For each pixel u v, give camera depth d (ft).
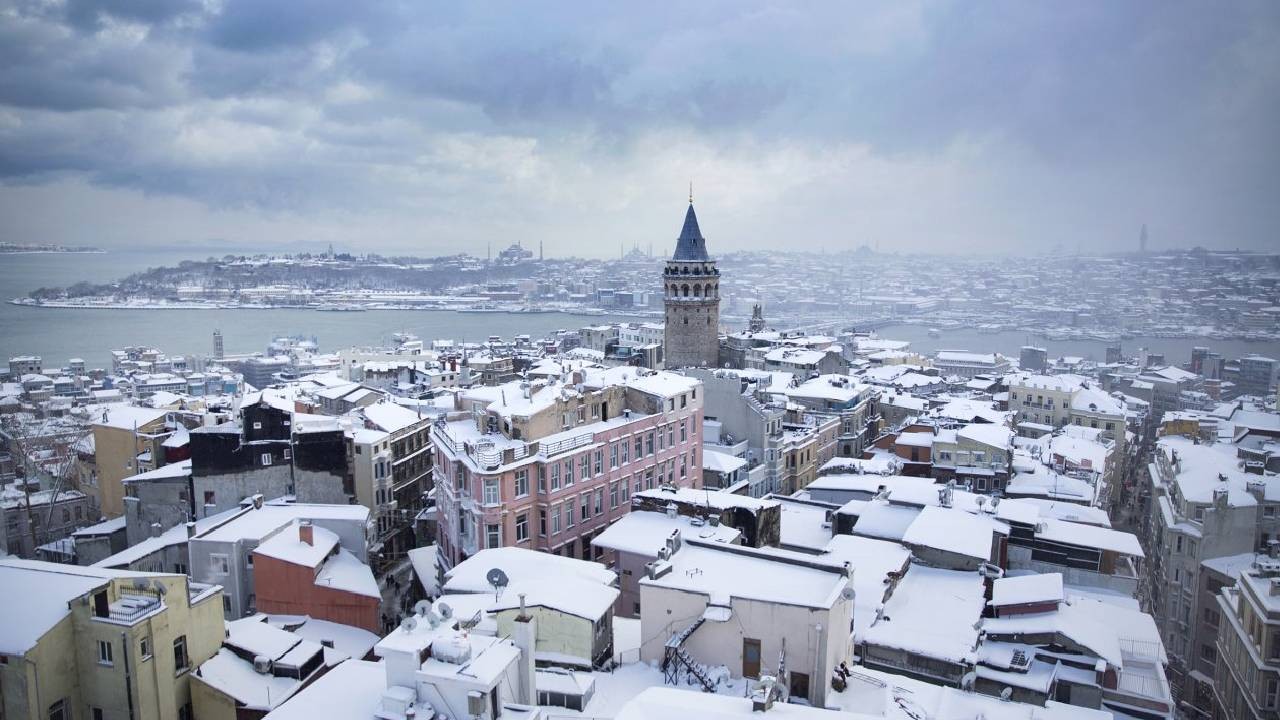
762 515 266.57
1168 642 346.54
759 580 185.57
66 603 186.39
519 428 300.61
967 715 174.09
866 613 219.20
